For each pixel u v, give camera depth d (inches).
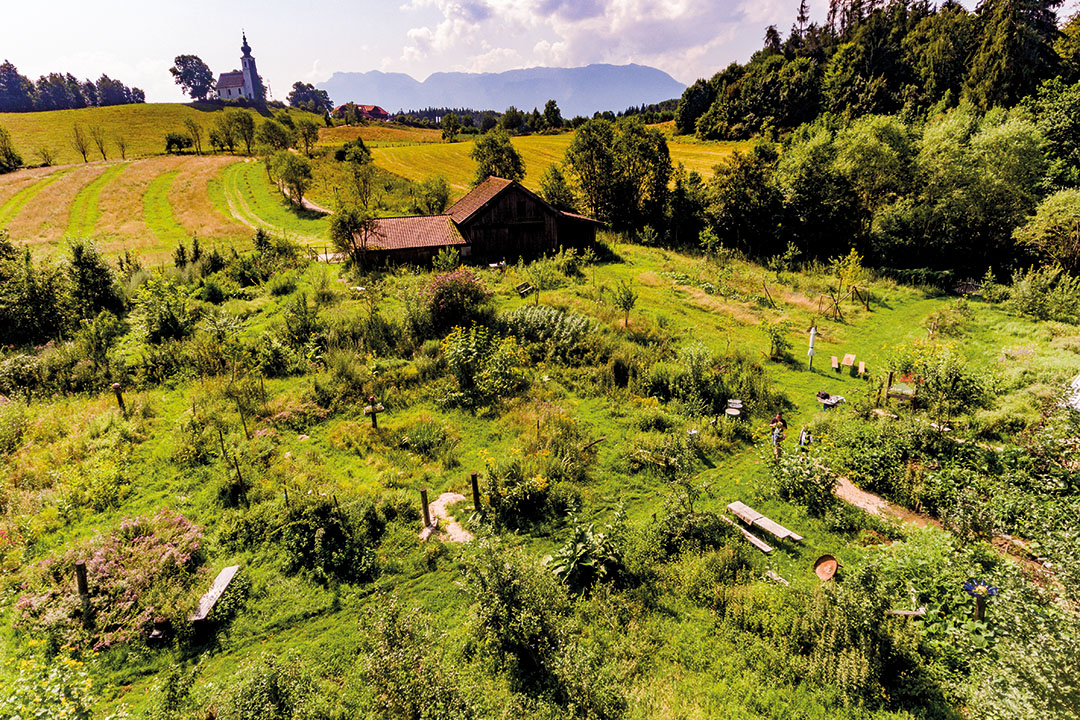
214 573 512.7
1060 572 395.5
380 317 1038.4
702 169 2952.8
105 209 2450.8
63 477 634.2
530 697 388.5
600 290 1278.3
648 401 839.1
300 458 693.9
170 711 378.3
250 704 355.9
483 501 616.1
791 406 855.1
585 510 611.8
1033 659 323.6
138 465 675.4
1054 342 978.1
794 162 1846.7
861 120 1811.0
